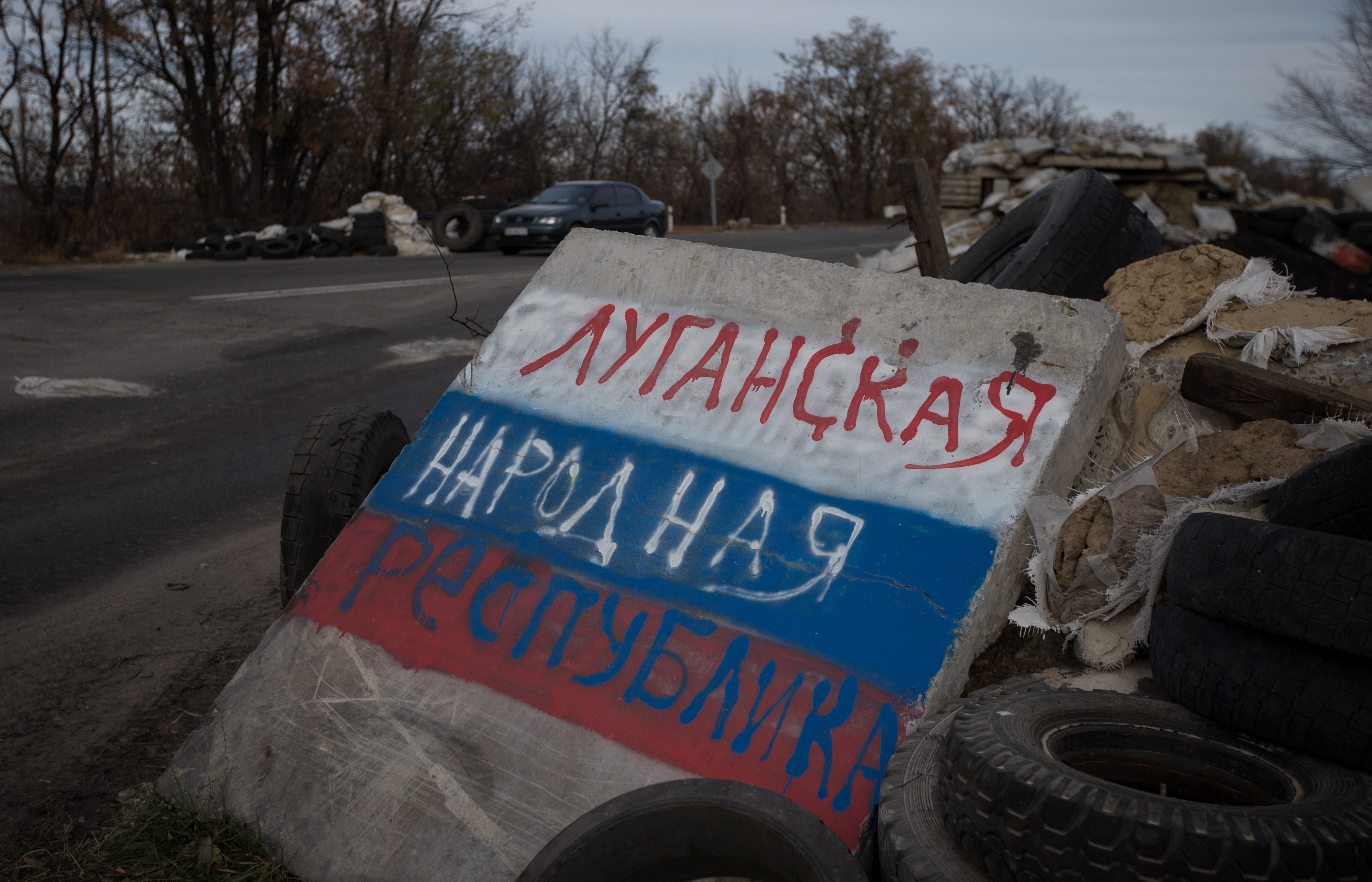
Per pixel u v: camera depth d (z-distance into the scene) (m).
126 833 2.62
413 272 16.19
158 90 27.03
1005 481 2.78
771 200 49.72
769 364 3.19
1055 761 1.94
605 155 47.12
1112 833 1.75
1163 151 13.27
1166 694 2.38
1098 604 2.70
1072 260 4.49
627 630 2.72
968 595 2.60
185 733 3.29
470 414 3.35
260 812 2.59
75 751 3.19
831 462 2.94
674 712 2.55
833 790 2.37
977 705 2.30
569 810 2.45
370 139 31.48
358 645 2.87
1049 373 2.94
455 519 3.08
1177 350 3.61
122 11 24.84
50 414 7.76
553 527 2.99
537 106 40.41
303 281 14.98
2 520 5.62
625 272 3.53
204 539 5.35
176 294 13.44
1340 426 2.86
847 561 2.73
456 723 2.65
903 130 49.62
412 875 2.40
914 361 3.06
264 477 6.41
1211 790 2.17
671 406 3.19
